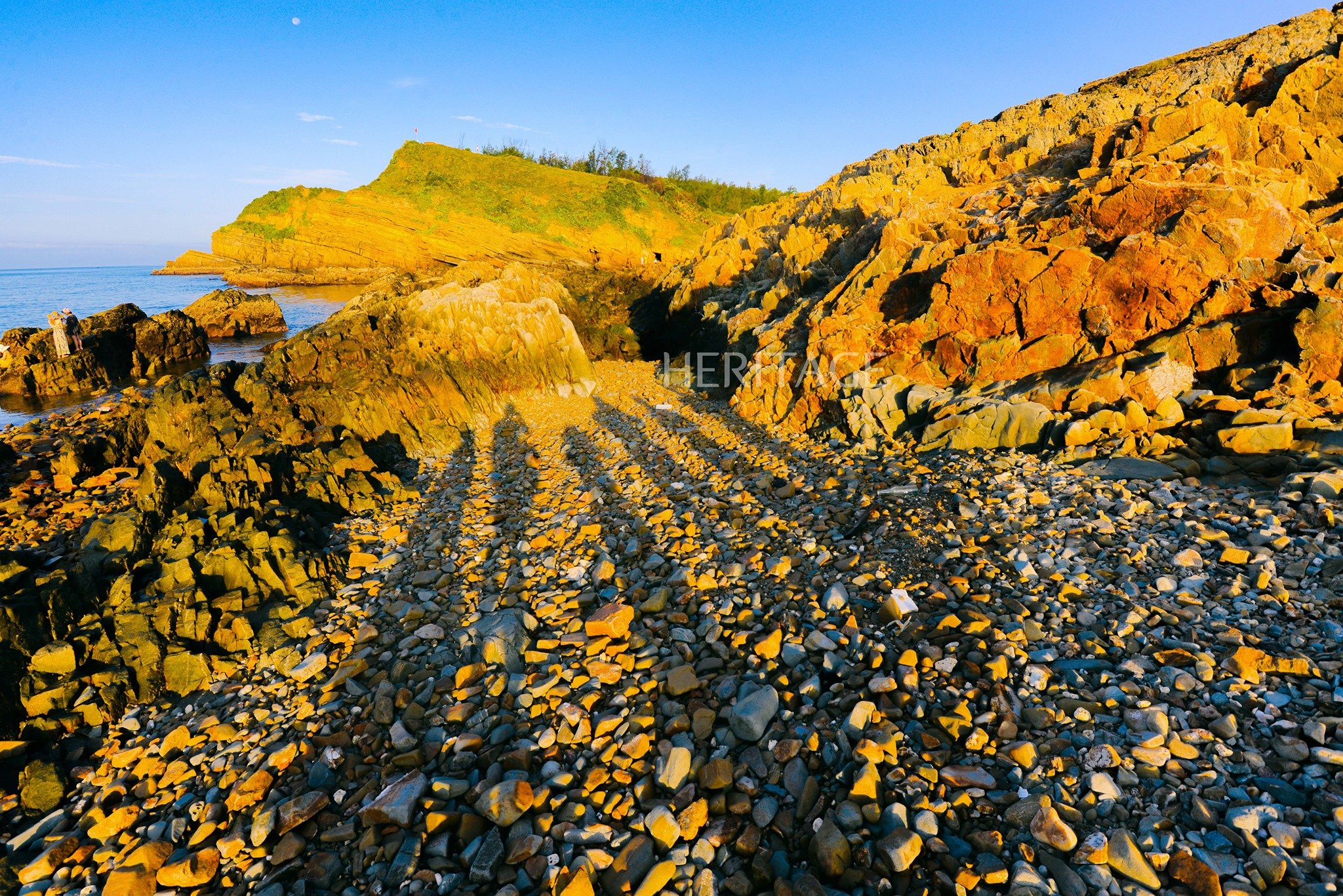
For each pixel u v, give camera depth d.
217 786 6.34
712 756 6.01
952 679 6.34
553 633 8.31
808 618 7.83
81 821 6.11
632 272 56.94
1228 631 6.34
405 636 8.62
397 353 19.03
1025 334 13.47
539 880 4.99
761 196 112.81
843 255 21.86
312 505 12.39
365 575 10.37
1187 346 11.73
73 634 8.14
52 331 28.00
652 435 16.97
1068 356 12.89
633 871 4.91
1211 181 12.59
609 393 22.69
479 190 87.69
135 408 19.97
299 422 15.76
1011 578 7.95
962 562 8.45
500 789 5.62
